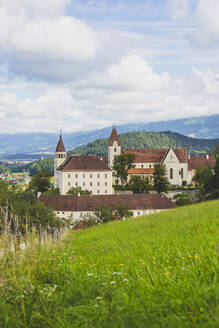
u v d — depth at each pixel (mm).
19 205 40469
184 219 36438
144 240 23766
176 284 8133
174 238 20609
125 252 17359
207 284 7855
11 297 8180
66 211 112750
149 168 182375
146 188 158125
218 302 6816
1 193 42094
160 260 12141
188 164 182250
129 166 178250
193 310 6648
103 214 82250
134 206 112500
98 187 165000
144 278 9172
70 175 163375
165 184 154500
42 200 115812
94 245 28047
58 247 21828
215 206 41281
